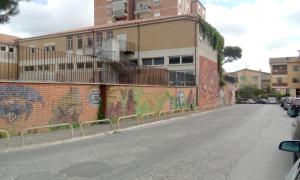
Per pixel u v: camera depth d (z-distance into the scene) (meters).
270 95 84.50
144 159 8.67
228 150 10.06
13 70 14.34
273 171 7.39
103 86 18.92
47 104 15.02
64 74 16.59
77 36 41.56
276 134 13.98
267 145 11.02
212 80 41.78
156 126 17.72
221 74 47.94
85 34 40.97
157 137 13.09
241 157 8.98
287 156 9.10
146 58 36.72
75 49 41.47
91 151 9.89
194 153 9.56
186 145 11.03
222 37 45.59
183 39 34.62
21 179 6.62
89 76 18.20
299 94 83.38
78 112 16.97
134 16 64.19
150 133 14.50
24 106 13.87
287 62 84.94
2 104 12.98
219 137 13.02
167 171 7.32
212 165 7.96
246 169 7.56
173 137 13.06
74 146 10.93
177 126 17.58
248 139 12.45
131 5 64.31
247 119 22.34
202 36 36.28
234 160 8.57
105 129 15.47
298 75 83.44
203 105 37.09
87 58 18.14
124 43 36.44
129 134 14.23
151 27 36.56
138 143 11.49
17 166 7.81
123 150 10.05
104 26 39.75
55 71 16.09
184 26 34.59
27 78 14.81
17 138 12.39
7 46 14.20
